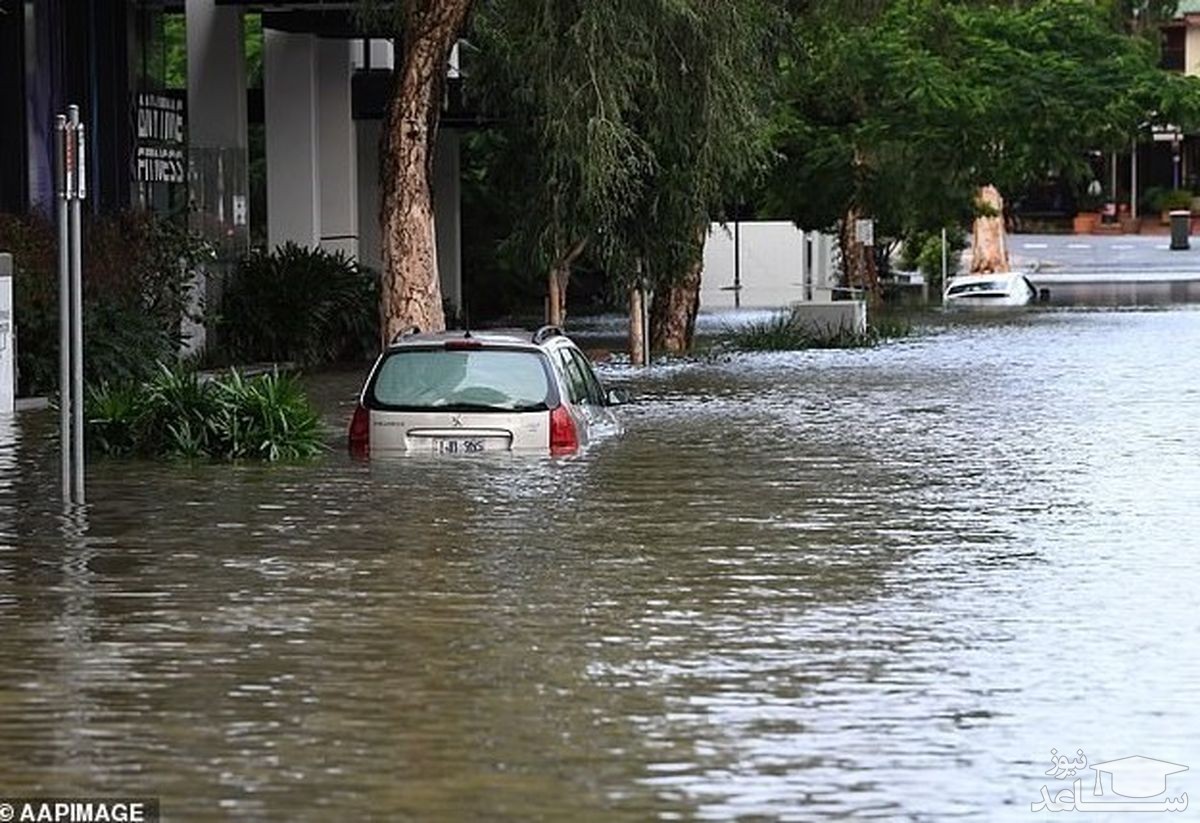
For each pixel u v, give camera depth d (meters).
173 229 71.12
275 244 85.75
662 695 22.45
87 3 75.31
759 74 76.62
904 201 116.81
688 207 74.50
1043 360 78.00
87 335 60.84
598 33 62.56
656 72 65.94
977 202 123.69
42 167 72.50
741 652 24.61
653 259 75.94
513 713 21.69
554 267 76.94
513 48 68.25
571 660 24.19
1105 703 22.05
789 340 88.06
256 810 18.31
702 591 28.48
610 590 28.55
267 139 86.69
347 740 20.61
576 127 63.19
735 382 67.75
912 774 19.38
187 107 81.62
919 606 27.44
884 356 81.50
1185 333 95.38
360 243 103.69
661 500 37.56
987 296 133.50
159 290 69.50
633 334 77.06
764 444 47.44
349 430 47.38
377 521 34.88
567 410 43.25
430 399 42.69
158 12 82.00
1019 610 27.17
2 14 70.69
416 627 26.05
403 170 62.12
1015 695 22.42
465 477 40.09
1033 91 113.44
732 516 35.69
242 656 24.41
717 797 18.66
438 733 20.88
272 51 86.44
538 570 30.16
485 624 26.23
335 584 29.00
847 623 26.31
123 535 33.62
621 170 66.06
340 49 91.94
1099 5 130.88
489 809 18.31
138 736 20.80
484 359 42.97
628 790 18.88
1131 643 25.08
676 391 64.00
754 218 138.12
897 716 21.52
